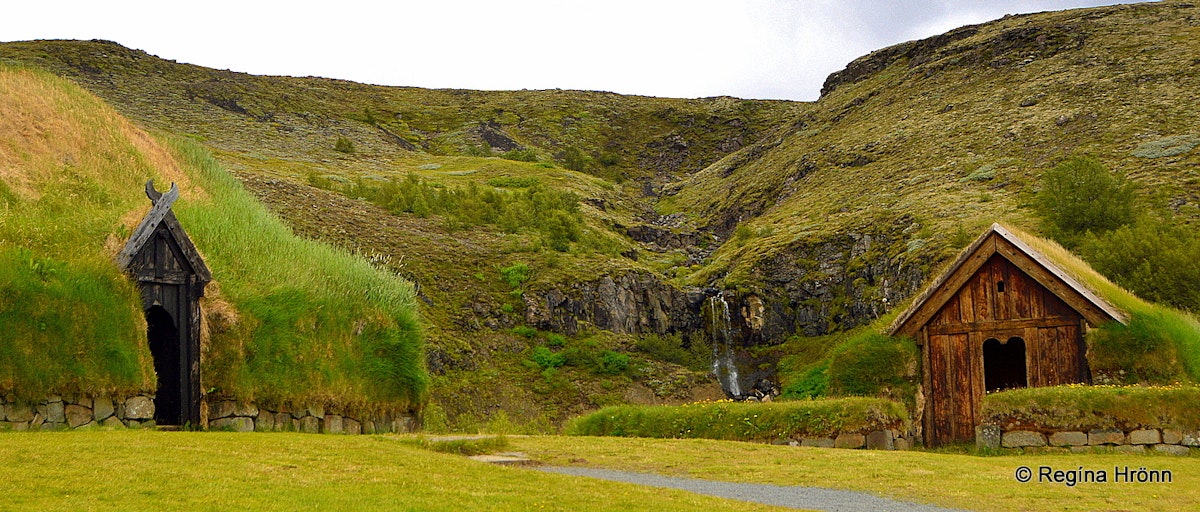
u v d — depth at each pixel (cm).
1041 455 1727
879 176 10488
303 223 7206
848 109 14875
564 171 14225
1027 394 1808
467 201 9156
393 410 2345
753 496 1284
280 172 10488
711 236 11156
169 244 1941
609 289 7344
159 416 1947
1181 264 5147
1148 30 13175
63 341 1706
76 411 1708
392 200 8750
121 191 2498
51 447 1330
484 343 6325
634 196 14075
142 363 1828
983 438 1802
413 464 1418
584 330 6956
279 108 17025
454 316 6519
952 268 2223
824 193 10575
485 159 14675
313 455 1445
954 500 1249
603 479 1403
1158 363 1988
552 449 1741
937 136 11219
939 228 7600
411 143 17512
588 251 8262
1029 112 10975
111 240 1980
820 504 1221
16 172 2239
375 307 2409
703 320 7725
